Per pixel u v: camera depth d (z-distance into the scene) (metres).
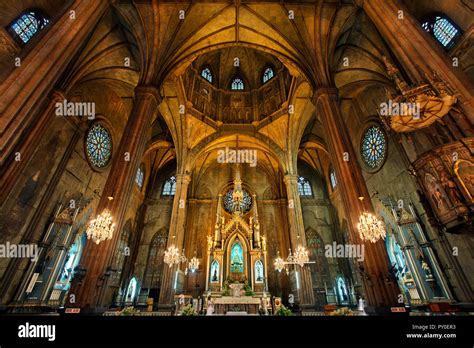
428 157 9.03
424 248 14.00
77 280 9.02
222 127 25.64
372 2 11.34
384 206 17.44
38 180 14.20
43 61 8.45
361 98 19.56
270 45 17.69
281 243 25.28
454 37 11.87
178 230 20.39
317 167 29.94
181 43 16.12
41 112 12.62
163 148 28.36
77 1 10.28
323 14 14.91
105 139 20.11
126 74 18.22
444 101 8.21
